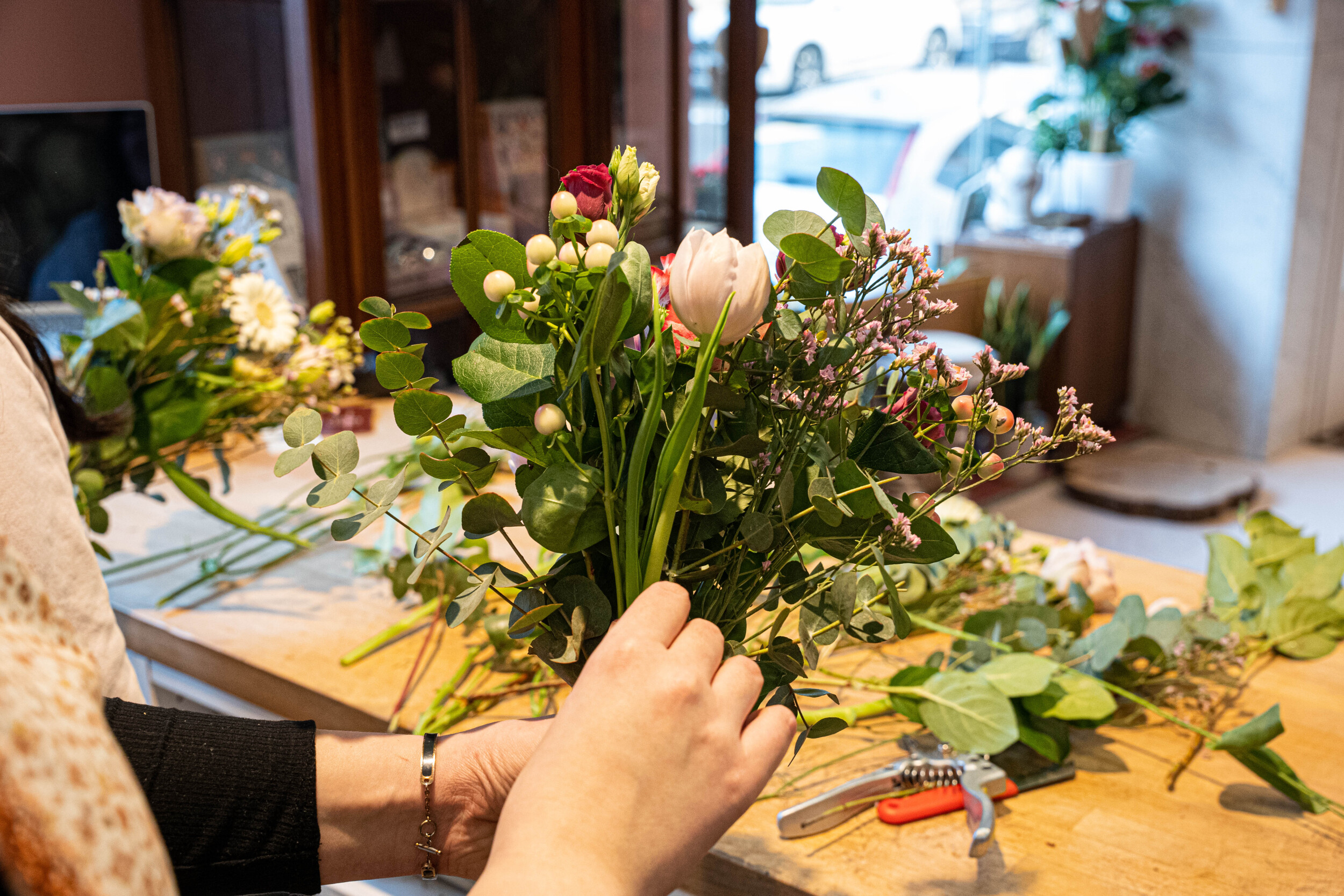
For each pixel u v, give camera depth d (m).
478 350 0.56
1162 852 0.76
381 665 1.01
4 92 2.20
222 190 2.16
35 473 0.74
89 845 0.30
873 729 0.93
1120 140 4.26
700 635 0.52
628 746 0.47
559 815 0.45
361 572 1.16
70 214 1.58
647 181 0.54
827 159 4.19
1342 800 0.82
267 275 1.88
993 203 4.33
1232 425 4.21
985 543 1.09
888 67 4.20
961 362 3.22
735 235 2.56
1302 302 4.12
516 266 0.53
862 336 0.56
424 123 2.26
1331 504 3.67
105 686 0.78
